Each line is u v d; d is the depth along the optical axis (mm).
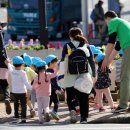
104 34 32719
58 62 17000
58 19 41188
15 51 23578
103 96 18969
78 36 15875
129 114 16281
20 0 40062
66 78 15828
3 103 19500
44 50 23469
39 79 16250
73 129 14680
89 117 16328
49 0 41062
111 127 14938
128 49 16484
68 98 15984
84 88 15688
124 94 16578
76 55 15711
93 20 33562
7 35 39719
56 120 16469
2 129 14969
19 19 39875
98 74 17438
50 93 16500
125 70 16547
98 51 17938
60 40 40969
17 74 16547
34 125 15789
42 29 25750
